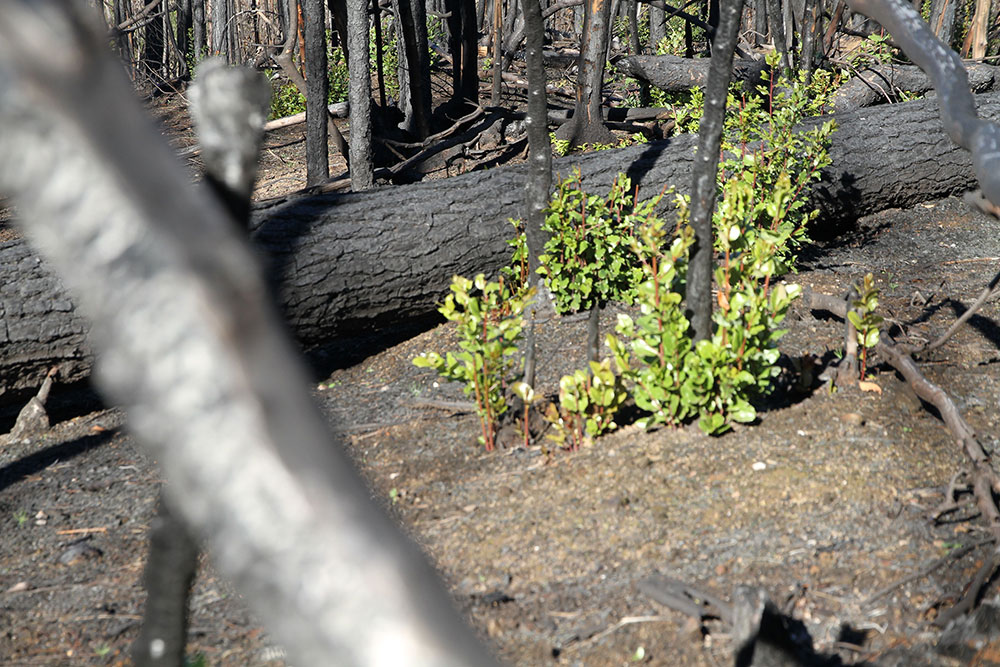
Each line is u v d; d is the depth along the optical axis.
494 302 4.34
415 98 10.74
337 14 10.38
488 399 4.23
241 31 22.64
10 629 3.21
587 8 9.51
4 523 4.06
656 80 12.36
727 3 3.58
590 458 3.96
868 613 2.79
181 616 1.40
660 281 4.01
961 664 2.44
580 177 6.36
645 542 3.27
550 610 2.94
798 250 7.06
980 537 3.16
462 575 3.18
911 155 7.71
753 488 3.54
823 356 4.84
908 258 6.77
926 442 3.83
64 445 4.87
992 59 12.98
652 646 2.72
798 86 6.80
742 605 2.56
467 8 12.05
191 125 14.01
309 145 8.96
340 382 5.50
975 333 5.17
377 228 5.80
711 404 3.98
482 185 6.37
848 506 3.37
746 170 6.23
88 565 3.67
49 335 4.91
